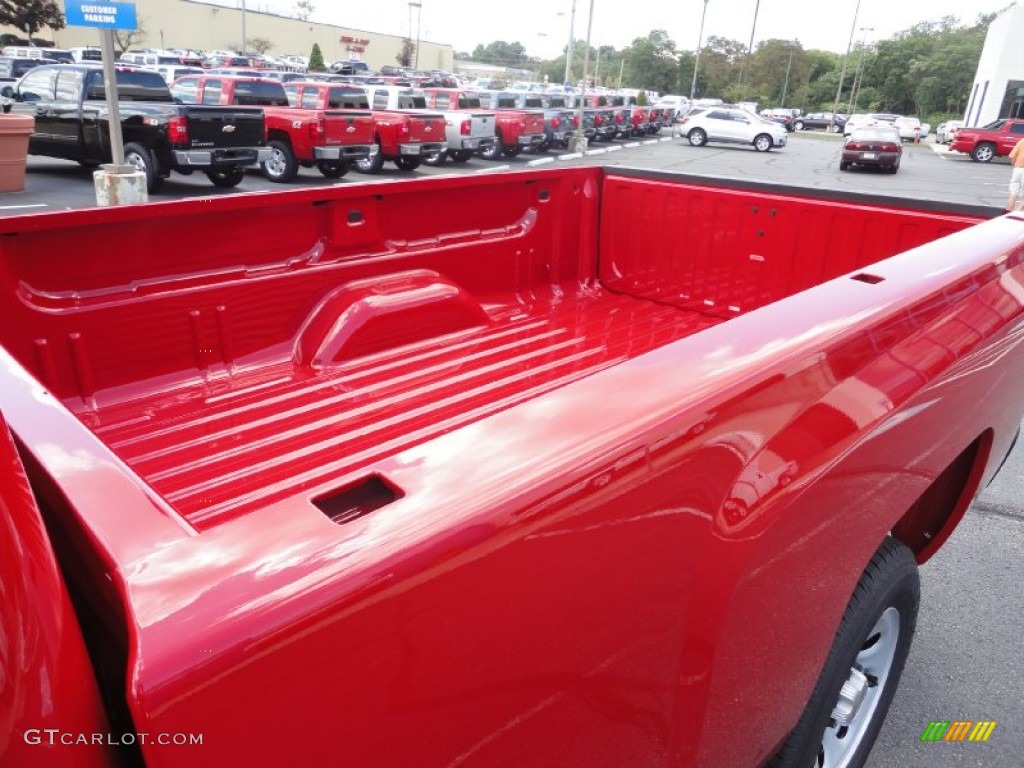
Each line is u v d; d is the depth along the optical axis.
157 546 0.85
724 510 1.29
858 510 1.64
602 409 1.15
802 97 94.81
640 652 1.21
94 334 2.33
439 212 3.33
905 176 25.69
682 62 98.31
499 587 0.94
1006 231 2.38
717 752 1.48
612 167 3.98
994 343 2.00
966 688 2.78
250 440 2.26
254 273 2.71
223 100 15.29
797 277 3.49
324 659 0.79
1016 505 4.09
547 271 3.94
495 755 1.01
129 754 0.75
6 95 13.86
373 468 1.00
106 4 9.21
